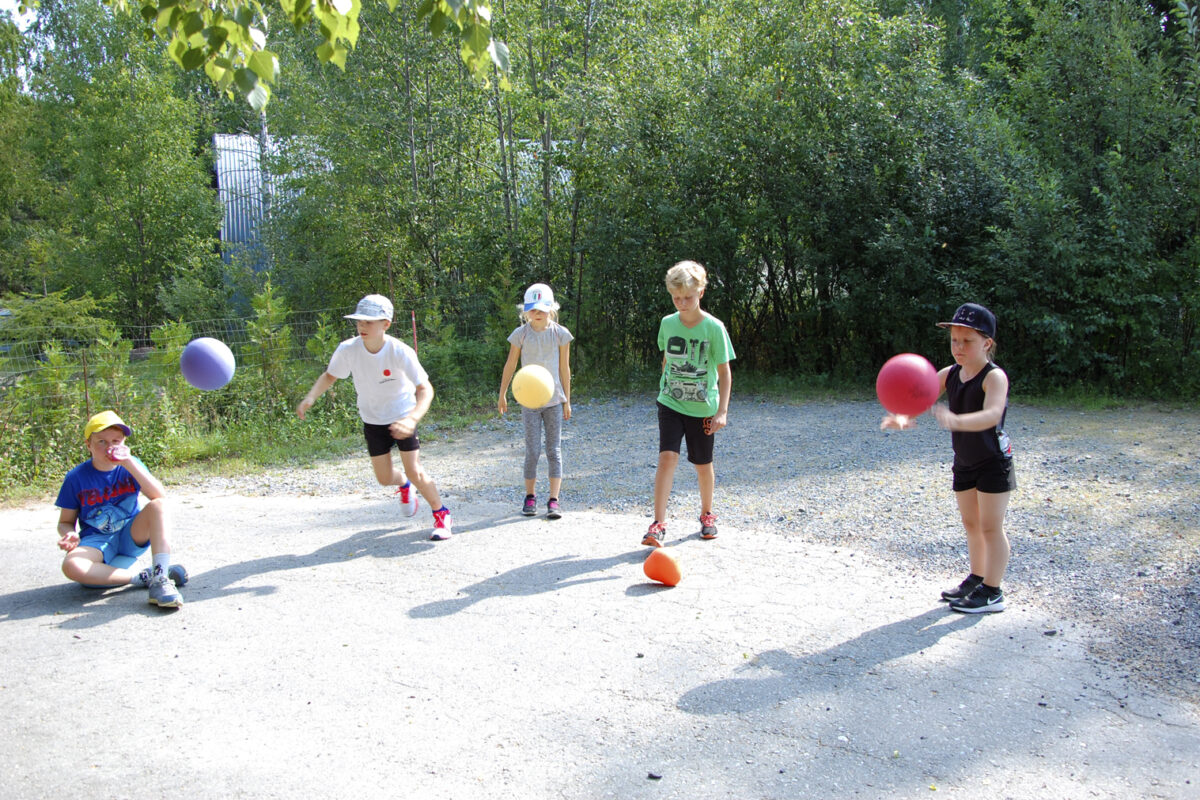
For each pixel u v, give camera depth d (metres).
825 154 13.22
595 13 15.83
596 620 4.52
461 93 17.80
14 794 3.02
